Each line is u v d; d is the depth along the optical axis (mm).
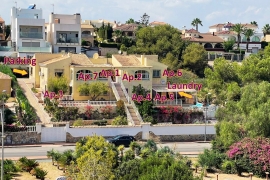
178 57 124250
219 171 52781
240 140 56188
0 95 73312
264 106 59344
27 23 109688
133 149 54688
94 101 77750
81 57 89375
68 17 116875
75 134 64938
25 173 48312
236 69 96688
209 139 69812
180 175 38344
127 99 79188
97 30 160500
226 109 65875
